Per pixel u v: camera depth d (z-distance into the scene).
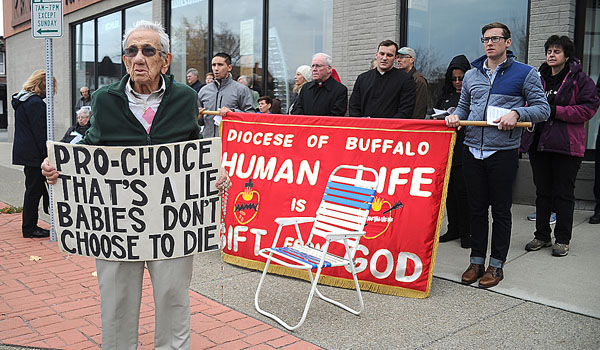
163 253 2.96
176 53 13.01
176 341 3.04
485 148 4.39
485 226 4.59
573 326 3.72
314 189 4.91
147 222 2.94
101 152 2.89
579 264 4.90
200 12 12.15
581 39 6.87
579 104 4.98
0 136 30.03
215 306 4.21
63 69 17.38
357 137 4.80
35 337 3.70
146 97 2.94
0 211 8.03
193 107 3.03
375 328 3.77
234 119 5.53
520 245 5.49
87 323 3.94
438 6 7.91
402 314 4.01
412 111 5.44
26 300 4.40
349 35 8.72
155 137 2.92
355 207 4.14
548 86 5.23
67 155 2.94
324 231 4.30
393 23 8.14
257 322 3.91
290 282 4.76
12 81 21.70
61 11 6.06
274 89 10.41
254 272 5.06
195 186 2.96
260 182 5.21
